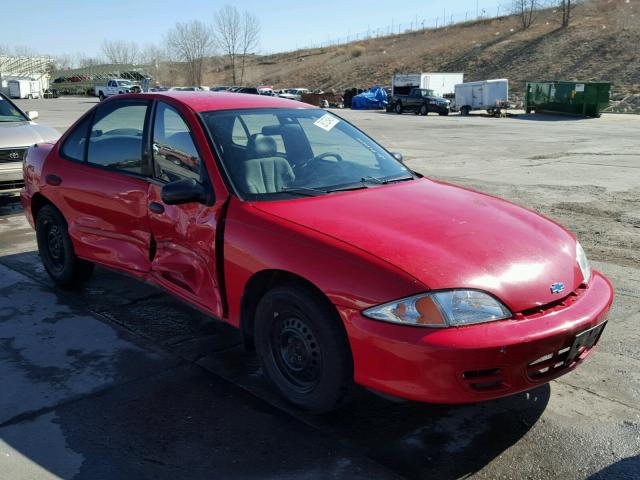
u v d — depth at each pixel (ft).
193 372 12.25
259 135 13.01
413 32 286.87
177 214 12.42
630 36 174.09
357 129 15.10
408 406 10.94
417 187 12.64
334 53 297.94
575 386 11.68
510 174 39.32
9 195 26.50
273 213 10.84
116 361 12.70
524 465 9.29
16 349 13.23
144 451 9.62
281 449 9.68
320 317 9.71
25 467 9.20
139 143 13.84
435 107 126.11
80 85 262.06
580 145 59.57
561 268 10.04
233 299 11.32
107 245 14.65
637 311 15.40
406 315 8.82
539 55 186.19
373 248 9.55
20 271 18.62
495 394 8.89
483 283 9.09
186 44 293.43
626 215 26.71
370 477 8.99
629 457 9.46
